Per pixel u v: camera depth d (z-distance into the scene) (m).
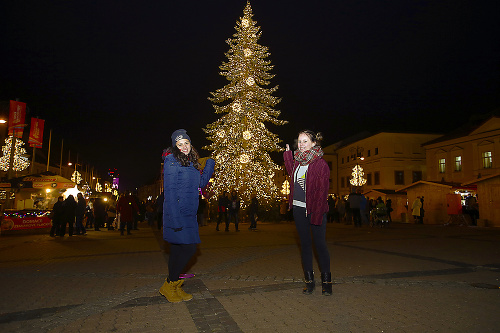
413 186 29.05
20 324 3.93
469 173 35.19
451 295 4.82
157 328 3.72
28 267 7.55
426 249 9.63
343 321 3.85
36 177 20.66
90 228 23.00
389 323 3.79
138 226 25.06
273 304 4.48
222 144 29.30
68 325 3.87
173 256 4.71
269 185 29.17
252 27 31.33
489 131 33.19
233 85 30.98
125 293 5.14
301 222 4.96
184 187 4.61
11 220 18.25
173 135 4.76
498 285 5.36
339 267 6.91
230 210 18.17
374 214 21.89
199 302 4.61
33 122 30.53
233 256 8.70
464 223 22.86
